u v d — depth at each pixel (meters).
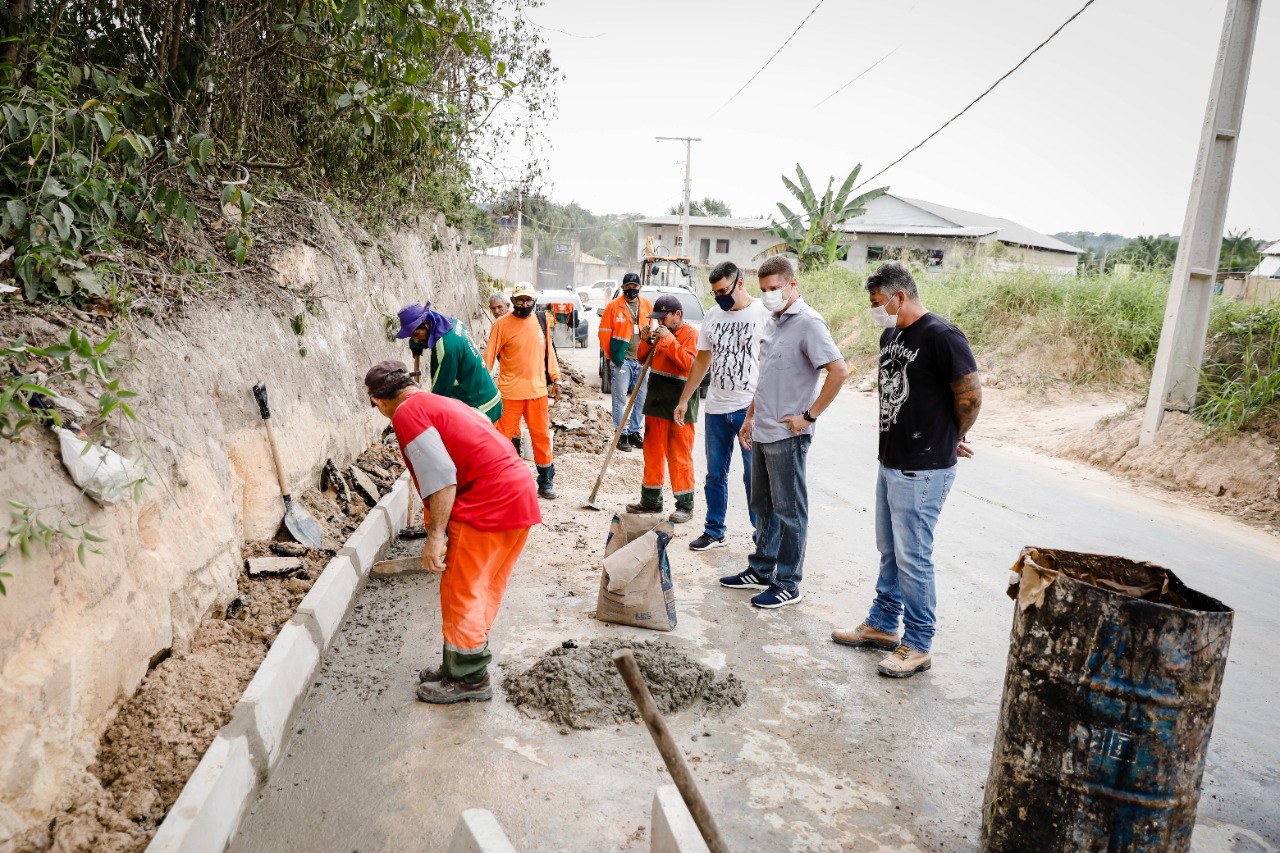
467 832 2.38
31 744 2.38
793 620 4.77
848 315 20.00
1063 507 7.78
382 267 8.95
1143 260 16.16
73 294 3.78
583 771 3.22
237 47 5.96
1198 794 2.49
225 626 3.73
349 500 5.77
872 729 3.61
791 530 4.84
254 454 4.67
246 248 4.83
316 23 5.78
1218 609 2.52
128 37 5.20
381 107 5.79
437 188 11.46
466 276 15.10
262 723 3.10
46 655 2.52
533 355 6.72
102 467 2.90
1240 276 17.06
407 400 3.58
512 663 4.09
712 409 5.73
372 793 3.04
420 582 5.09
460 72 10.66
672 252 47.34
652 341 6.32
